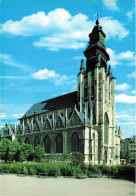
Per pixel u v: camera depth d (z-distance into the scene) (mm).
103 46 87812
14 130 114250
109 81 86375
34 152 71188
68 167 43438
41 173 41562
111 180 37312
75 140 68688
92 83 82062
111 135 80938
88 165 46062
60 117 78438
